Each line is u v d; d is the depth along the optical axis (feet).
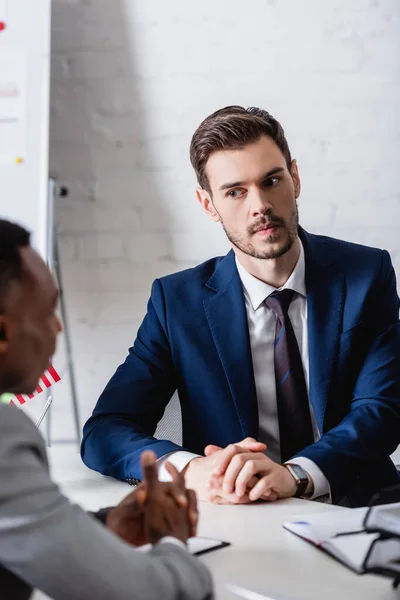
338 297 5.17
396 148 7.63
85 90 7.61
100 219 7.64
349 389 5.11
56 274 7.44
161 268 7.65
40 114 7.06
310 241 5.39
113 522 2.97
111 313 7.65
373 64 7.59
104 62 7.59
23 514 2.10
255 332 5.18
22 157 7.03
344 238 7.65
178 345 5.20
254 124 4.97
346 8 7.55
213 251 7.63
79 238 7.64
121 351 7.65
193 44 7.58
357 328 5.10
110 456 4.52
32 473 2.16
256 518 3.53
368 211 7.65
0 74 7.06
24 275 2.32
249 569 2.80
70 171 7.64
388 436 4.71
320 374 5.00
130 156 7.63
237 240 5.06
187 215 7.63
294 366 5.07
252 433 4.92
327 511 3.62
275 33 7.57
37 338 2.35
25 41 7.10
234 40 7.57
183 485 2.80
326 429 4.98
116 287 7.65
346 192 7.63
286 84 7.59
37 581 2.13
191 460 4.16
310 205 7.63
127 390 5.16
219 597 2.51
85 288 7.64
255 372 5.13
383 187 7.64
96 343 7.65
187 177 7.63
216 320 5.17
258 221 4.93
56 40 7.57
